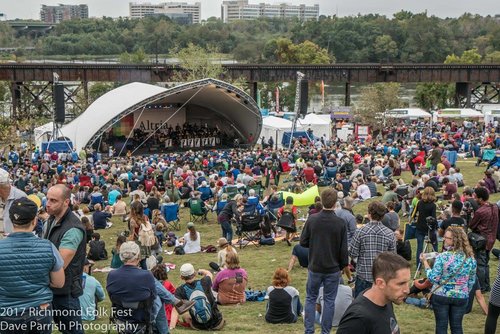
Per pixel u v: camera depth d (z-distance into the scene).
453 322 7.88
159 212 21.02
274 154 34.84
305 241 8.22
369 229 8.20
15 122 68.94
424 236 13.34
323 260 8.03
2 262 5.57
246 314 11.49
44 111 88.19
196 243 18.92
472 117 63.47
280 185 31.39
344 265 8.11
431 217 13.08
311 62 134.12
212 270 16.28
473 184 28.31
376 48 186.50
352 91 153.75
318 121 54.41
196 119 60.19
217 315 10.18
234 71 84.81
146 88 53.56
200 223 23.83
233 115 56.97
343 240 8.05
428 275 7.91
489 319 7.93
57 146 45.00
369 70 84.56
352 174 28.47
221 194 23.47
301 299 12.72
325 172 30.59
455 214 11.76
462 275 7.73
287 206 18.98
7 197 7.40
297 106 45.78
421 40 188.75
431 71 84.62
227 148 56.12
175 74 82.69
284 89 115.12
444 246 9.17
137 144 53.53
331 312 8.22
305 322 8.28
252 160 34.72
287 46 136.12
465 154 39.91
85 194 26.61
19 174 28.09
